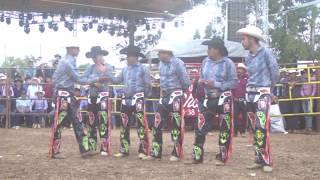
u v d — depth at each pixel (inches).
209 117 295.6
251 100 276.5
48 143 414.9
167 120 338.3
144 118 323.0
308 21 1293.1
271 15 1184.8
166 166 291.0
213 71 289.6
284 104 552.7
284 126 561.3
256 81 273.0
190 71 562.3
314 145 409.1
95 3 1141.7
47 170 277.6
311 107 537.6
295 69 560.1
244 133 489.1
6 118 597.0
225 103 288.8
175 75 308.0
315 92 540.7
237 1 938.7
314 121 559.5
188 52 734.5
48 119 614.5
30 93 606.9
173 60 307.7
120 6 1184.8
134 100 323.9
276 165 296.8
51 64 706.8
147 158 321.7
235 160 316.2
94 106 339.6
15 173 267.9
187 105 562.6
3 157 330.3
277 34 1232.8
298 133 540.4
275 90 553.9
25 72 661.3
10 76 600.1
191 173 266.4
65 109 325.7
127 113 329.4
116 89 584.1
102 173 268.1
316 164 302.2
